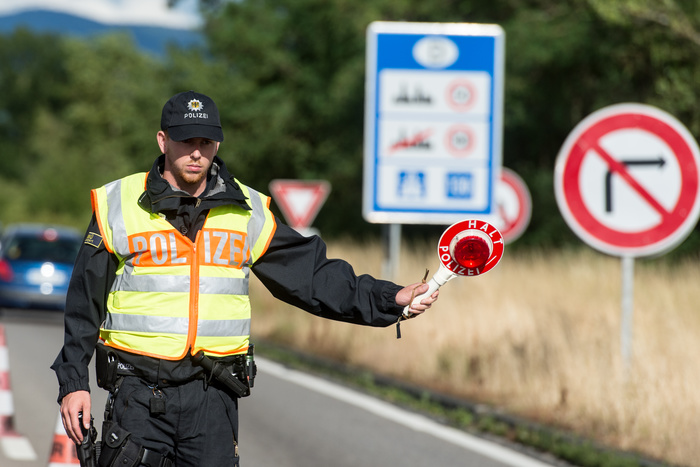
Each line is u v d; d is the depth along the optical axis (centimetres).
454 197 3572
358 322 1255
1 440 2361
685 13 6131
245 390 1229
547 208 8344
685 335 2872
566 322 3394
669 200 2377
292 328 4544
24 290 4966
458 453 2353
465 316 3666
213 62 11188
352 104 9506
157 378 1190
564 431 2450
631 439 2320
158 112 10906
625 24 6088
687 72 5906
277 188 5622
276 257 1250
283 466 2184
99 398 2905
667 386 2406
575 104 8325
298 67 10738
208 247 1209
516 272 4688
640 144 2384
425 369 3284
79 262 1204
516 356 3123
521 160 8706
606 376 2586
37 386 3117
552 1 8038
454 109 3562
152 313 1193
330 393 3184
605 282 4259
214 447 1209
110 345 1210
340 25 9412
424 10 8619
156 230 1201
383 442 2459
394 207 3566
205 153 1204
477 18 8438
